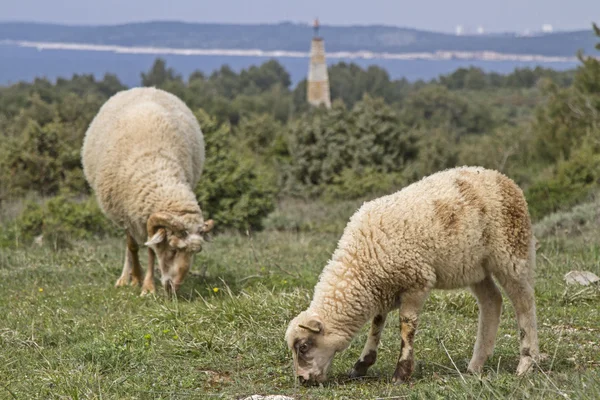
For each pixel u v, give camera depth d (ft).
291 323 24.16
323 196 106.73
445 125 236.22
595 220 58.65
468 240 23.84
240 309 30.78
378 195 102.99
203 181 70.85
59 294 37.73
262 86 450.71
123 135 39.78
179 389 23.62
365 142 109.60
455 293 33.65
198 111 76.13
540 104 112.27
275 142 124.26
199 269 42.78
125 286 39.93
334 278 24.11
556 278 38.09
